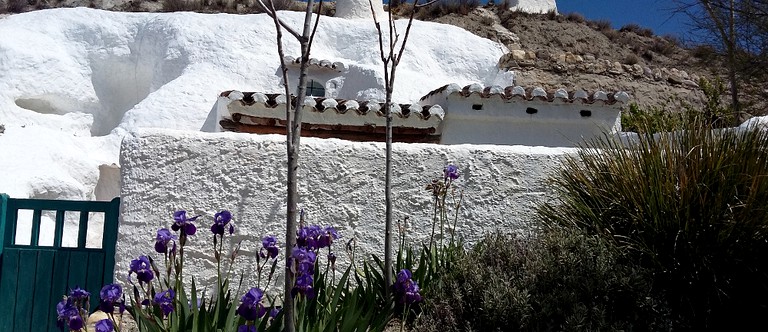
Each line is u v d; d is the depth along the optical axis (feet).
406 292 14.62
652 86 51.78
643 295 16.14
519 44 72.79
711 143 18.39
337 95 48.08
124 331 18.03
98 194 44.62
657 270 17.35
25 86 49.96
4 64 49.98
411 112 33.32
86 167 41.98
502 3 89.71
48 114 51.31
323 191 20.77
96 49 53.83
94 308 20.24
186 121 44.65
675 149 18.79
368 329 15.83
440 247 19.72
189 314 14.37
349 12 59.82
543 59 51.29
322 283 15.99
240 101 32.53
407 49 51.78
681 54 79.87
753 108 42.80
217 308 14.53
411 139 34.63
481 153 21.58
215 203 20.47
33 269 20.40
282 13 53.72
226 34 51.03
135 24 54.65
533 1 89.30
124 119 45.68
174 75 50.16
